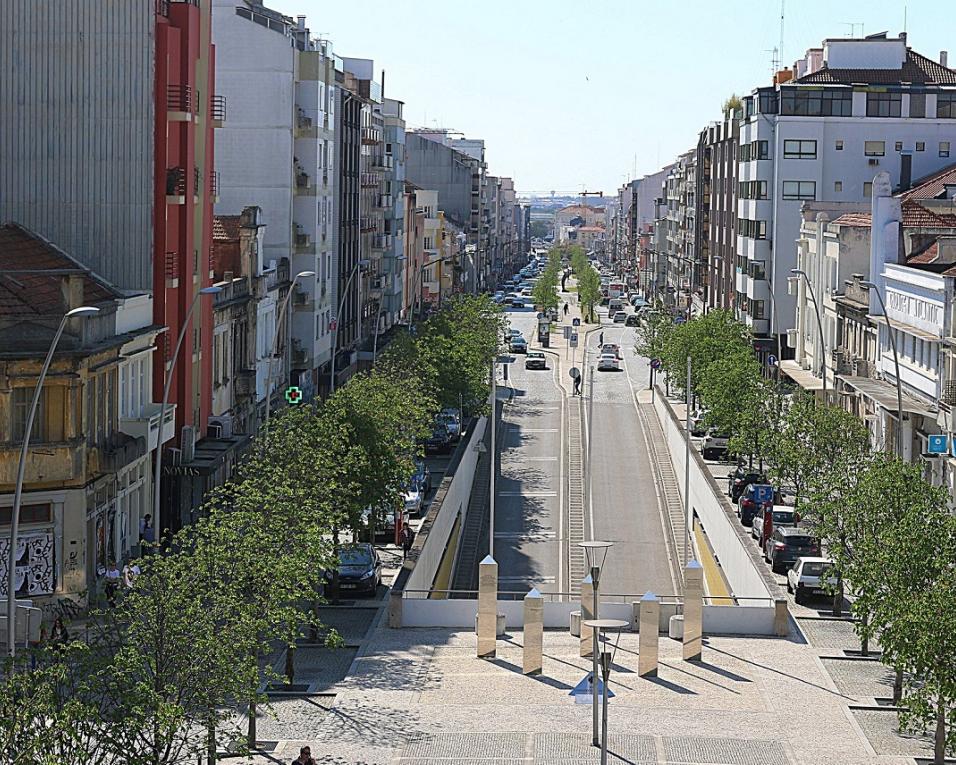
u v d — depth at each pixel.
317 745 42.41
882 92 138.50
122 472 63.56
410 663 51.44
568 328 175.12
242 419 91.81
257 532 43.44
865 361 92.44
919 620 37.94
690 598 52.19
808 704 47.19
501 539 83.75
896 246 90.50
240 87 108.81
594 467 103.75
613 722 45.03
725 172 168.12
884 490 51.81
